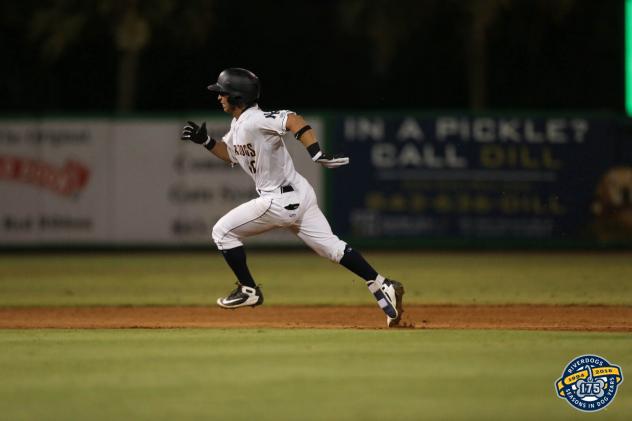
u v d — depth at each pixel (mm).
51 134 64125
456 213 63969
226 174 64000
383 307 28875
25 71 84812
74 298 41344
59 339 27281
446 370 22219
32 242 64125
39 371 22344
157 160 64125
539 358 23672
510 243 64125
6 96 84812
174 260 59000
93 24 73062
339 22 80625
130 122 64188
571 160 63906
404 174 63875
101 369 22531
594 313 35438
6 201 64125
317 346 25547
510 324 31672
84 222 64312
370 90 90125
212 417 18328
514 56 84500
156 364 23094
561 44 84000
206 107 87125
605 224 64000
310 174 63812
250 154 28203
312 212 28766
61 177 64125
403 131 63781
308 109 90875
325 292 43312
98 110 86500
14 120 64062
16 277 50156
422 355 24078
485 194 63969
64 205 64250
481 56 74812
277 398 19688
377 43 74250
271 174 28266
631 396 20062
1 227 64188
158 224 64312
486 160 63844
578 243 64125
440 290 43719
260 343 26188
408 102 89750
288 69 90375
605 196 63875
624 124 63656
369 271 28859
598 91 84812
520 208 64062
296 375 21734
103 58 85500
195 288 45094
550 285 45531
